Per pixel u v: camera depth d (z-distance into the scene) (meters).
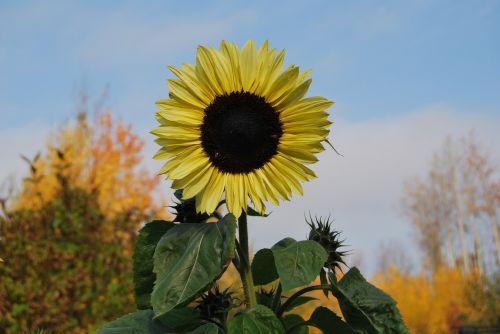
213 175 2.69
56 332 6.61
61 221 7.22
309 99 2.72
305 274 2.51
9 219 7.04
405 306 25.05
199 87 2.68
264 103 2.71
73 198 7.75
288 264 2.55
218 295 2.84
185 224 2.68
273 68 2.71
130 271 7.43
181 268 2.49
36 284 6.65
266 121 2.70
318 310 2.88
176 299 2.43
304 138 2.72
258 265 2.98
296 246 2.62
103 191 17.89
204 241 2.54
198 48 2.69
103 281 7.18
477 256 38.59
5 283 6.54
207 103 2.69
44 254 6.89
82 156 19.03
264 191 2.70
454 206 42.59
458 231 43.09
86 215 7.62
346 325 2.83
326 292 2.91
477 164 40.19
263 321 2.57
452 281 26.38
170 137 2.66
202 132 2.69
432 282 28.52
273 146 2.72
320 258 2.55
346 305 2.69
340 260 2.92
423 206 45.56
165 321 2.78
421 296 25.84
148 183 19.52
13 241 6.84
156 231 2.94
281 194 2.71
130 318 2.81
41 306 6.55
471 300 24.73
